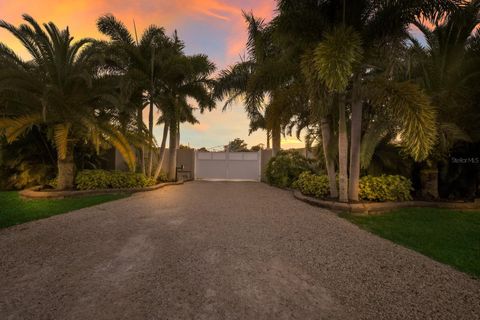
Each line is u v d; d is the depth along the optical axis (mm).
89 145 11000
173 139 14117
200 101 12664
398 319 2189
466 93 7414
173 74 11664
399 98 5848
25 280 2787
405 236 4559
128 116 10055
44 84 8375
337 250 3779
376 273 3043
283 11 6902
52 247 3797
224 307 2314
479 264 3352
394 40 6477
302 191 9211
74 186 9523
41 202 7512
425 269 3162
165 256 3475
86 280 2791
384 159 8844
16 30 8258
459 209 6926
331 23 6945
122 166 13727
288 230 4770
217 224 5148
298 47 7172
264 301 2422
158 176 13422
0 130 7762
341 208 6559
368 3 6773
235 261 3330
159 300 2412
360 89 6758
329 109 7445
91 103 9516
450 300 2480
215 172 17188
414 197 8070
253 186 12859
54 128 8523
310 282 2805
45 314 2195
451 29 7836
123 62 11211
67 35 8953
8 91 7930
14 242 4004
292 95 7707
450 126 7055
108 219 5504
